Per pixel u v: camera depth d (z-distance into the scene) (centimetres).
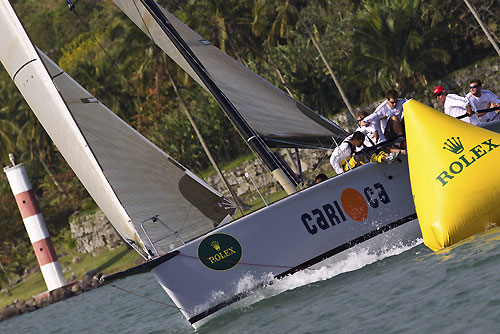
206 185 3794
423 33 13675
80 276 14875
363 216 3628
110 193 3656
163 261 3378
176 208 3731
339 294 3253
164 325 4212
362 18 13625
